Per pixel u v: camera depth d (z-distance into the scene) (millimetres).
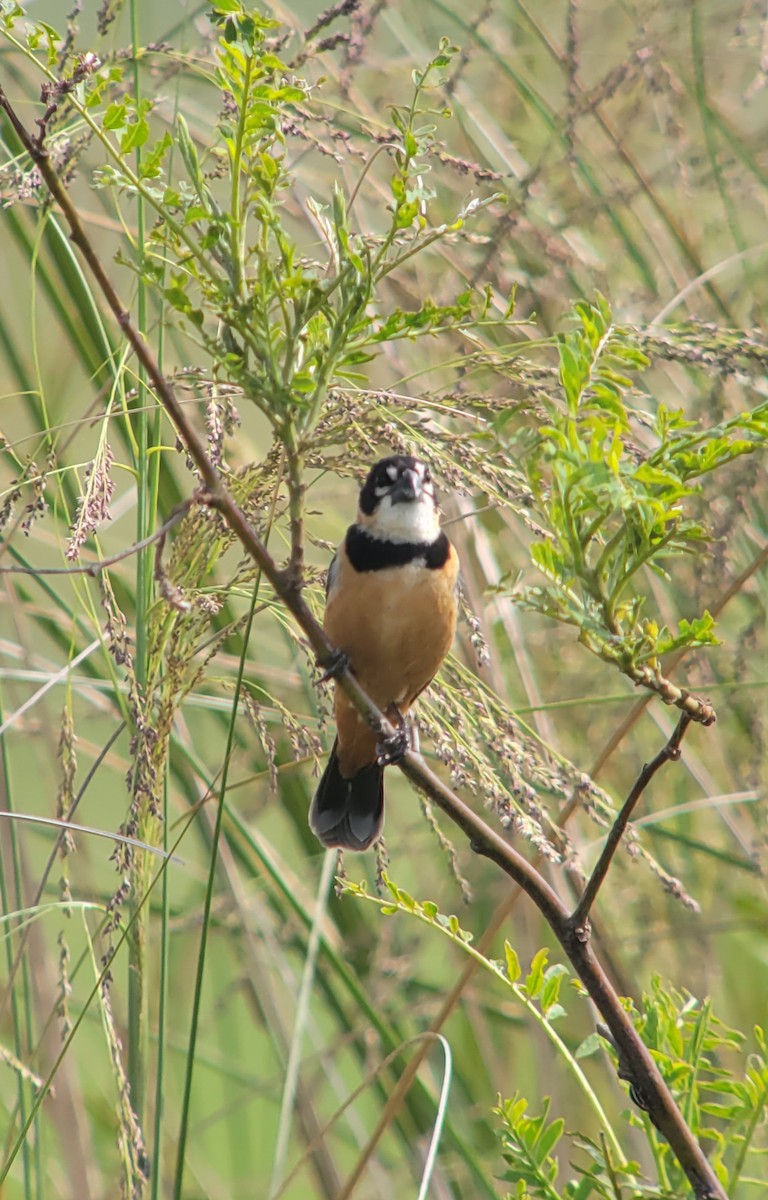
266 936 10391
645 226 12391
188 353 10422
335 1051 10672
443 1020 8898
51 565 10656
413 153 5680
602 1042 6852
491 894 11812
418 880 12211
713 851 10898
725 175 12750
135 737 7746
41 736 10383
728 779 12102
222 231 5660
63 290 10180
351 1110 10555
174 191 5637
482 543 11219
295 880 10641
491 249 11016
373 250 6520
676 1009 7133
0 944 9789
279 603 8906
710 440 5613
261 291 5691
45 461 9039
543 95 13188
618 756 11898
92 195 10547
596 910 11484
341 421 7824
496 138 12461
